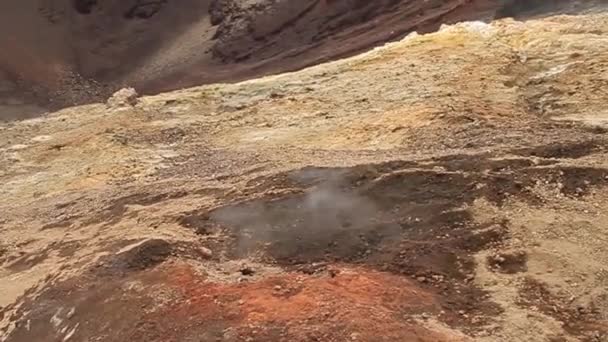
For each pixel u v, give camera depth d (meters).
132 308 7.84
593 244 8.69
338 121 19.16
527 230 8.95
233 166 16.52
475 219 9.23
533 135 13.98
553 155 11.46
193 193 12.92
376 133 17.36
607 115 15.54
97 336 7.75
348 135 17.80
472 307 7.52
